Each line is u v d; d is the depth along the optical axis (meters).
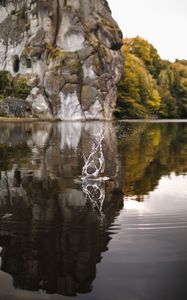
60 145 31.28
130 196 14.61
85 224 11.18
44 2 80.25
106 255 9.07
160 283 7.82
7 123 64.31
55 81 76.94
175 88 122.94
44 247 9.52
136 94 102.88
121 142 35.28
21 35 82.12
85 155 25.58
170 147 31.67
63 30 80.56
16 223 11.22
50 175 18.30
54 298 7.45
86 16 83.31
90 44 79.00
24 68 80.50
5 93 79.62
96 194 14.80
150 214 12.22
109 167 21.22
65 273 8.27
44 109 76.75
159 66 127.94
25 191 15.11
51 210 12.50
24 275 8.19
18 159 23.53
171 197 14.53
